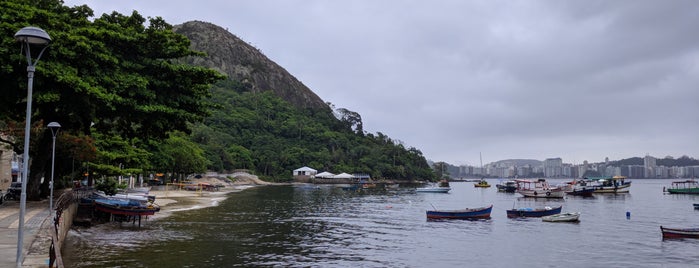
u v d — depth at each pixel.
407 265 26.97
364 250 31.38
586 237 38.44
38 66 28.22
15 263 16.02
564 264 28.00
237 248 30.09
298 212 57.72
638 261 29.02
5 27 27.59
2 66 27.05
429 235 39.06
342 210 62.22
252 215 51.62
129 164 52.72
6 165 58.62
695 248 33.34
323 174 181.50
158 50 37.41
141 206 37.41
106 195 40.38
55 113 35.03
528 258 29.61
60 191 45.81
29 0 32.31
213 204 65.81
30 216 27.08
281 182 185.25
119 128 41.34
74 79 28.81
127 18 37.94
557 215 49.69
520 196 106.31
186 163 101.94
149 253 26.84
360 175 198.50
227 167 169.75
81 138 39.00
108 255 25.59
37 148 38.78
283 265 25.80
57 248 13.33
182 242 31.06
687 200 89.19
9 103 32.31
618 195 108.69
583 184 130.25
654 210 65.69
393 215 55.94
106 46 34.19
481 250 32.19
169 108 35.50
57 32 29.77
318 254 29.41
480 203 80.94
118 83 32.72
